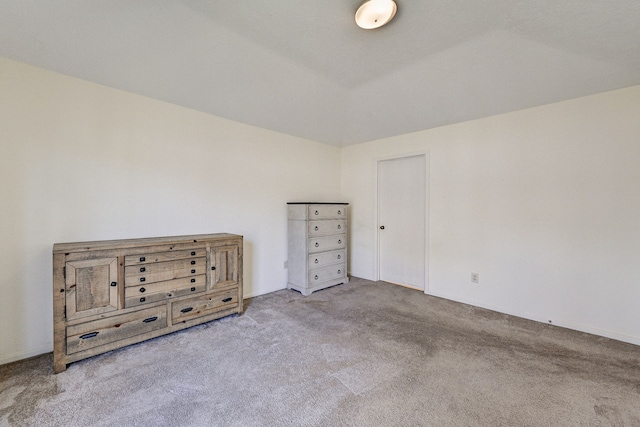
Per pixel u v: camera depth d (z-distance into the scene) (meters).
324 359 2.09
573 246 2.61
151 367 1.97
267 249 3.68
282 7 1.67
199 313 2.61
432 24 1.80
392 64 2.30
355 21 1.78
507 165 2.98
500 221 3.04
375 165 4.25
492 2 1.61
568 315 2.65
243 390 1.74
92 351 2.04
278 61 2.24
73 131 2.28
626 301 2.38
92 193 2.37
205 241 2.64
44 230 2.16
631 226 2.35
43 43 1.89
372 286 4.01
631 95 2.34
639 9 1.58
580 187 2.57
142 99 2.64
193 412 1.55
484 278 3.16
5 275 2.03
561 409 1.58
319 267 3.78
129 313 2.21
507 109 2.89
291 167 3.94
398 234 4.11
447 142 3.45
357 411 1.56
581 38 1.85
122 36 1.87
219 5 1.64
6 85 2.01
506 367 1.99
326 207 3.86
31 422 1.46
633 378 1.85
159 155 2.74
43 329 2.17
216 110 3.02
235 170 3.33
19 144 2.06
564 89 2.44
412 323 2.75
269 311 3.04
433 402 1.63
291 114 3.25
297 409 1.58
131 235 2.58
